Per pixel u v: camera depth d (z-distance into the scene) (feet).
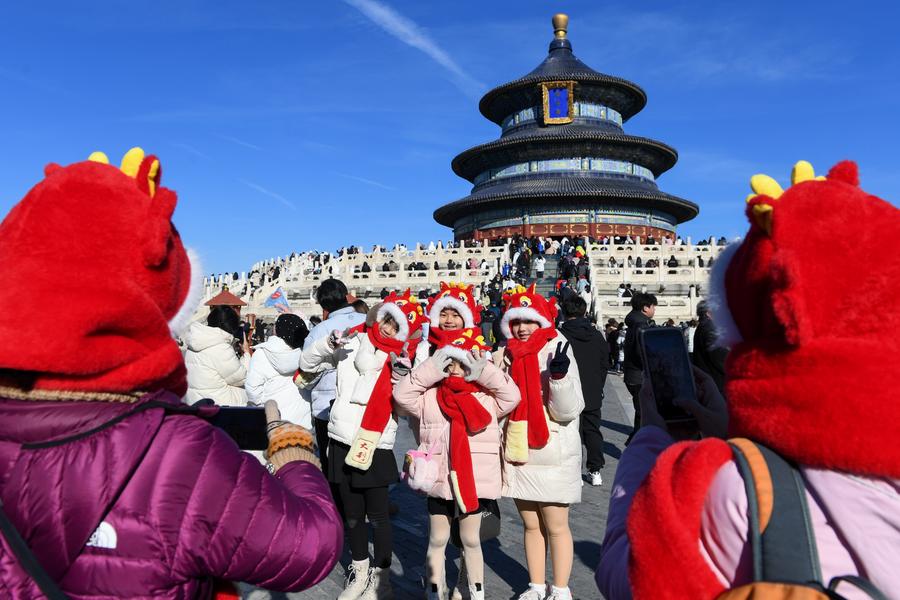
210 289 133.08
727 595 4.91
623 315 106.52
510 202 223.10
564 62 245.04
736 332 5.93
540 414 17.04
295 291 129.70
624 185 226.17
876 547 4.73
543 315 17.98
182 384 7.02
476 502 16.51
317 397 26.20
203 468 6.16
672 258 134.62
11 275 5.65
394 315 18.53
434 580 17.61
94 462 5.84
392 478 18.88
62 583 5.86
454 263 147.54
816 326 4.99
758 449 5.30
